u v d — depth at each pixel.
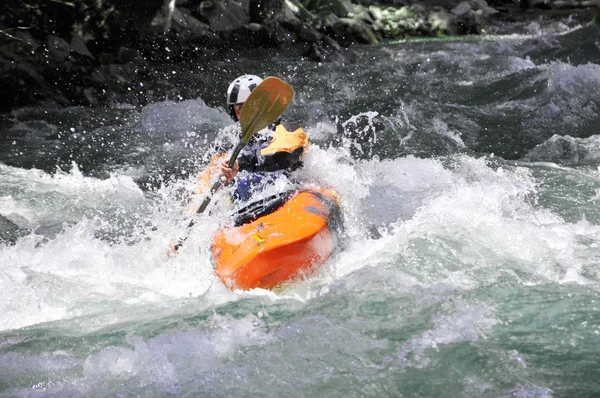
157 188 27.78
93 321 16.47
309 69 43.78
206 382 13.50
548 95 35.09
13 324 16.64
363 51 49.59
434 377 13.08
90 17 41.47
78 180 28.55
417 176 25.16
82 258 20.20
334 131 32.56
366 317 15.23
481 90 37.56
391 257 17.94
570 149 28.67
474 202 21.56
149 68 41.91
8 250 21.20
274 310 15.95
